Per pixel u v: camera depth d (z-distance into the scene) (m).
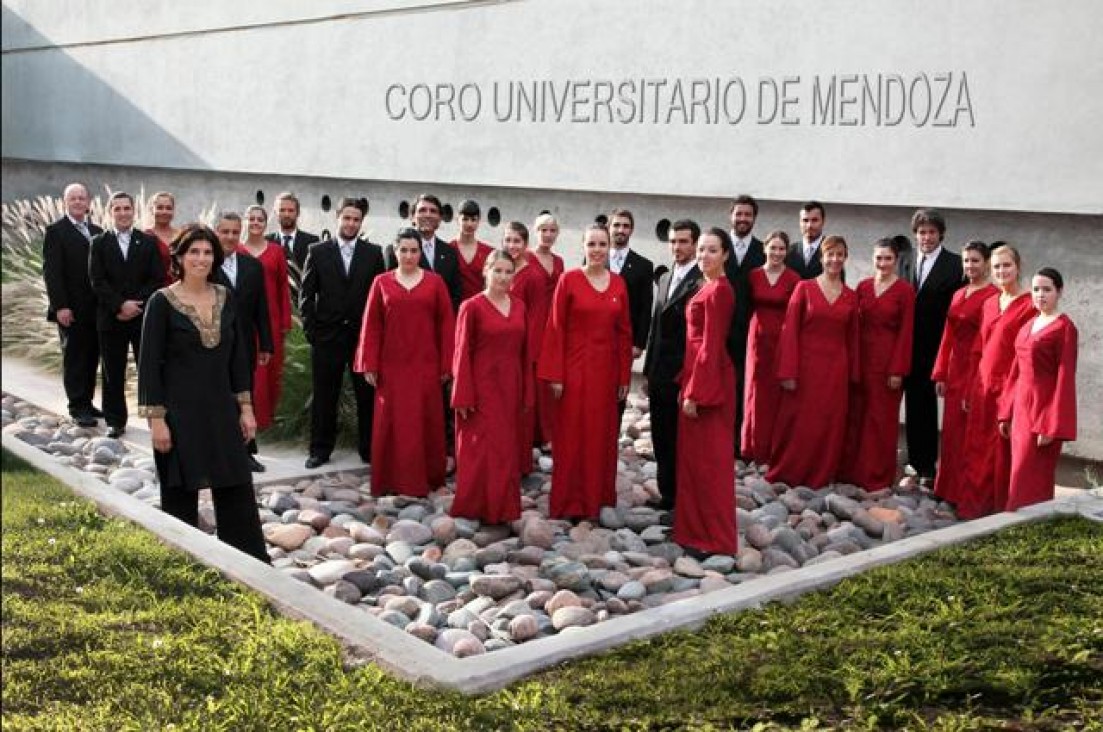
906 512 9.03
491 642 6.50
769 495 9.42
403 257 9.20
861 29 10.52
